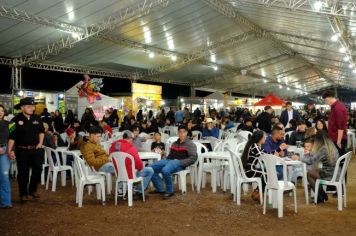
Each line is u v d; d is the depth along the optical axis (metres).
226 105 22.22
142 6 10.62
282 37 15.53
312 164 5.30
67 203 5.59
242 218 4.71
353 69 17.84
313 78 28.28
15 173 7.84
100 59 14.82
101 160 5.82
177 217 4.78
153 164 6.07
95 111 15.16
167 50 15.70
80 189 5.38
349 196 5.83
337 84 31.14
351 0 7.63
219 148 7.47
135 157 5.48
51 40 11.66
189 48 16.02
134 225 4.46
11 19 9.52
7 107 12.77
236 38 15.73
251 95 33.94
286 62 21.80
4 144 5.16
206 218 4.73
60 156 7.57
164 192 6.14
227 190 6.38
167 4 10.54
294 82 29.62
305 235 4.05
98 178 5.52
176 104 21.89
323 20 10.01
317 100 33.72
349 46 12.15
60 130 11.77
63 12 9.86
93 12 10.26
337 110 5.38
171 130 12.64
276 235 4.05
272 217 4.74
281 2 9.00
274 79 27.39
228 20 13.41
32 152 5.55
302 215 4.81
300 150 6.46
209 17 12.69
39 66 13.91
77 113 14.82
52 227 4.42
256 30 15.05
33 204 5.52
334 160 5.14
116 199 5.50
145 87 18.38
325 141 5.22
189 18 12.30
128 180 5.41
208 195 6.05
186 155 6.18
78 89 14.91
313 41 14.22
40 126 5.66
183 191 6.17
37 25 10.20
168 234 4.13
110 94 18.14
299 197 5.82
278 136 6.00
